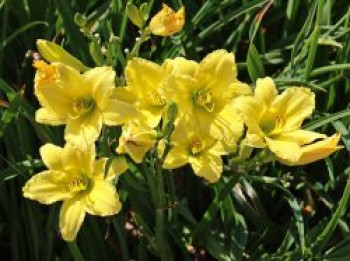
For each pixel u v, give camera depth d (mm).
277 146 652
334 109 904
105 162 660
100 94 639
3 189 821
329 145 655
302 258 759
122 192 784
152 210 804
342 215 820
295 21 939
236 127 654
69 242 735
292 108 677
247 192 830
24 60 884
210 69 657
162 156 669
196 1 969
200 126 653
